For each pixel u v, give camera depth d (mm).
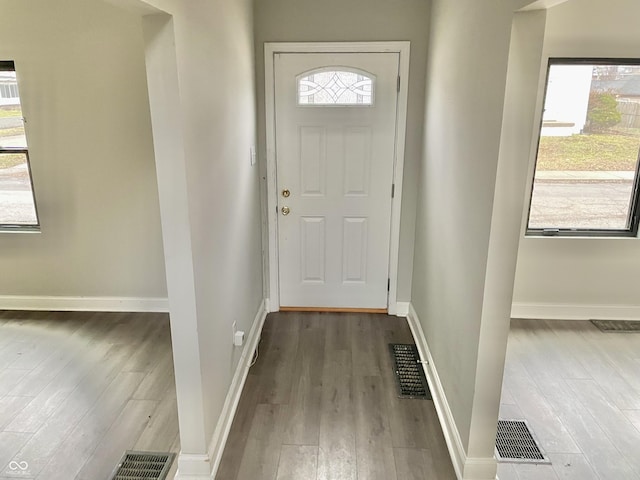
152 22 1550
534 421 2479
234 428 2424
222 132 2238
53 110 3270
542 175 3410
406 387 2797
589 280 3549
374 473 2139
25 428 2377
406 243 3555
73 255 3584
